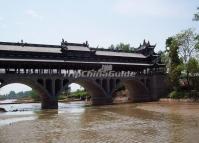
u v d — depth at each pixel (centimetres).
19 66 9612
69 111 8412
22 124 5531
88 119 6125
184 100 10606
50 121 5947
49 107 9550
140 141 3481
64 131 4528
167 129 4297
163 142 3350
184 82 11988
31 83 9550
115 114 7012
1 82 8825
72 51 10788
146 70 12681
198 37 9750
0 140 3884
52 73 9812
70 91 19538
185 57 11294
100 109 8744
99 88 10750
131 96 13112
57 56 10381
